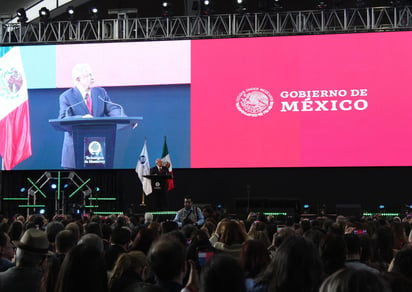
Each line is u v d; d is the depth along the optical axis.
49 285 4.03
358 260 5.12
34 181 22.88
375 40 20.47
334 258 4.57
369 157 20.31
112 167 21.39
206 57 21.09
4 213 22.58
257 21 22.77
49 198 21.28
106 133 21.47
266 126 20.72
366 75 20.44
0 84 22.03
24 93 21.89
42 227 10.57
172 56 21.27
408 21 20.50
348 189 24.02
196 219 13.70
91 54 21.66
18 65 21.95
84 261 3.40
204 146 20.95
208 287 2.76
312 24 22.12
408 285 2.88
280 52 20.81
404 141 20.17
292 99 20.67
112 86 21.50
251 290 3.62
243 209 20.95
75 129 21.61
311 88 20.62
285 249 3.37
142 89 21.38
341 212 20.02
